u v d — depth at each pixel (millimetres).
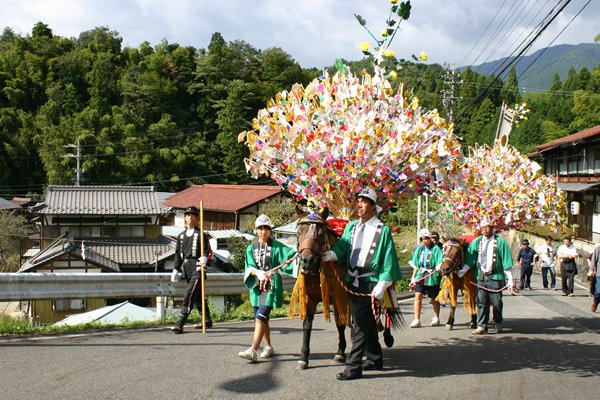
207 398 5438
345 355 6977
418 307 10609
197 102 83375
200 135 72812
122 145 64312
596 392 5988
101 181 61062
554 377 6582
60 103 72250
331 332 9328
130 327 9367
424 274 10609
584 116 43250
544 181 10562
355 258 6387
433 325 10703
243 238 35094
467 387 6070
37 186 63812
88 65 80188
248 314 11195
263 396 5543
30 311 24688
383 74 7137
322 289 6539
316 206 7332
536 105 72312
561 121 62188
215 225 44344
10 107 72188
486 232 9789
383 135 6730
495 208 10242
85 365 6535
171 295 10883
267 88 80688
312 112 6785
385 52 7215
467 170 7398
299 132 6766
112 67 84000
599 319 11664
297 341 8406
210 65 85875
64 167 59250
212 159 70688
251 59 94250
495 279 9594
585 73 80750
